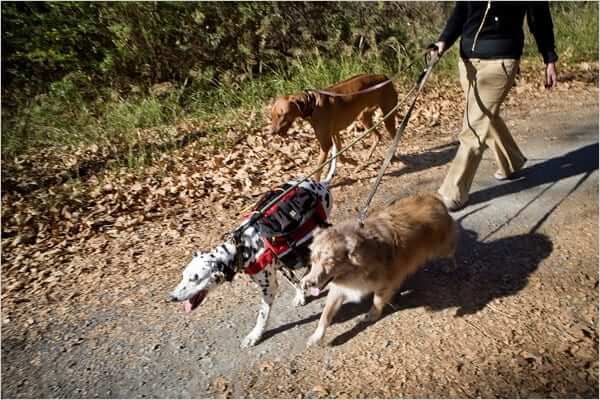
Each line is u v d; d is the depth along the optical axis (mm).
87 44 10945
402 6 12133
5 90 10406
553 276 4453
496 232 5164
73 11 10742
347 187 6430
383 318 4133
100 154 8250
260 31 10609
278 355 3904
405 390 3465
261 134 8234
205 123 9109
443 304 4223
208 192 6590
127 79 10711
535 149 7023
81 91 10391
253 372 3766
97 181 7195
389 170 6809
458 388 3441
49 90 10484
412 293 4395
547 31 5203
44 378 3869
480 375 3520
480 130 5332
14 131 8898
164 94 10195
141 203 6465
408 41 11336
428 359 3691
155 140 8523
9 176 7445
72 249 5535
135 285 4855
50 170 7789
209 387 3672
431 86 9828
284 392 3559
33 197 6762
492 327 3928
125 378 3822
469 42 5211
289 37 11117
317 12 11352
